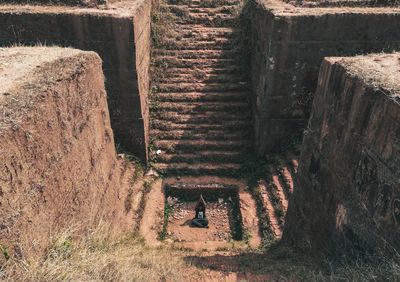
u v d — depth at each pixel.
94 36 8.23
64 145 4.38
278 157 9.29
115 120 9.23
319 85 5.46
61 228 4.19
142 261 4.66
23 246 3.29
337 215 4.77
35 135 3.67
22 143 3.42
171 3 12.33
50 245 3.82
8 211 3.11
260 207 8.30
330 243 4.96
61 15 8.05
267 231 7.58
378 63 4.82
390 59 5.00
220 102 10.53
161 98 10.51
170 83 10.76
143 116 9.31
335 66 4.95
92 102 5.46
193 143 9.93
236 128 10.18
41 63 4.80
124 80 8.67
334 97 4.94
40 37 8.32
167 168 9.52
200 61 11.05
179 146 9.91
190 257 5.84
